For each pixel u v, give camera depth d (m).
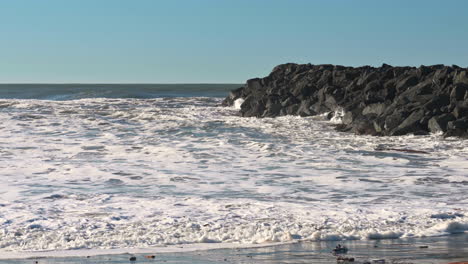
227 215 14.11
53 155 24.88
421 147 27.91
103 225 12.98
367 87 43.31
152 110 46.44
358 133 33.53
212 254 10.56
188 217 13.86
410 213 14.33
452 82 37.66
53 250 10.96
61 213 14.30
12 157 24.11
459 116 32.34
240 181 19.59
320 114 42.44
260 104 46.22
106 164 22.72
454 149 27.23
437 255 10.29
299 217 13.86
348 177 20.45
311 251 10.77
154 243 11.52
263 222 13.31
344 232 12.43
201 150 26.69
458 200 16.41
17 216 13.84
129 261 10.02
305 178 20.25
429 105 34.47
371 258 10.06
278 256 10.34
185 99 60.88
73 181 19.27
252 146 27.97
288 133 33.41
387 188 18.44
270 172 21.41
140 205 15.45
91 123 36.84
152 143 28.89
